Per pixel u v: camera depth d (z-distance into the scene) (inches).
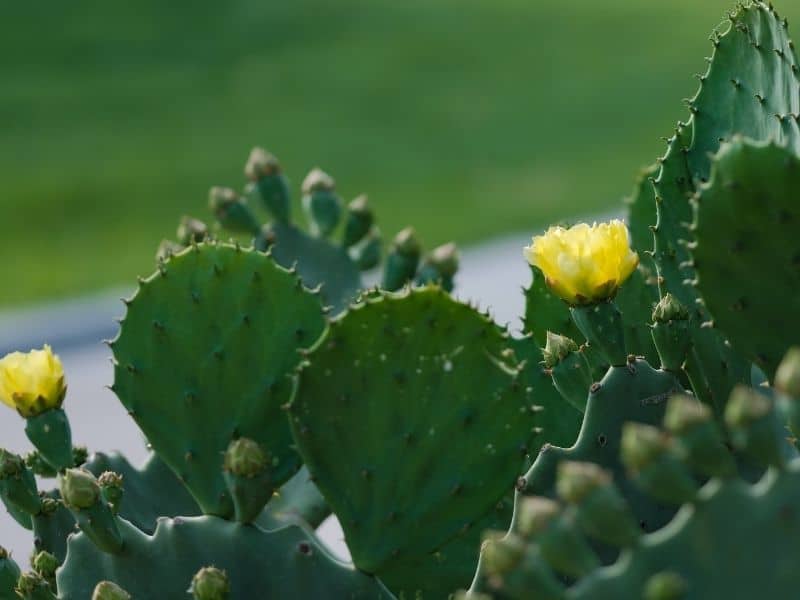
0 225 394.3
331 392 81.7
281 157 436.8
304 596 82.7
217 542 83.0
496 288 233.5
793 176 76.7
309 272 105.3
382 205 393.4
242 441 82.4
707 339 85.5
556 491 81.8
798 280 78.1
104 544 82.6
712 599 71.4
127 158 438.9
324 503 92.9
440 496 82.2
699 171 87.0
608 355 82.0
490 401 81.7
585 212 371.6
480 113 457.7
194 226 99.7
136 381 85.4
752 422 71.1
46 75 512.1
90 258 368.8
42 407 84.8
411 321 81.3
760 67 85.8
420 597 86.5
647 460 71.4
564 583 80.3
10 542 150.1
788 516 71.0
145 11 564.4
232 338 85.1
